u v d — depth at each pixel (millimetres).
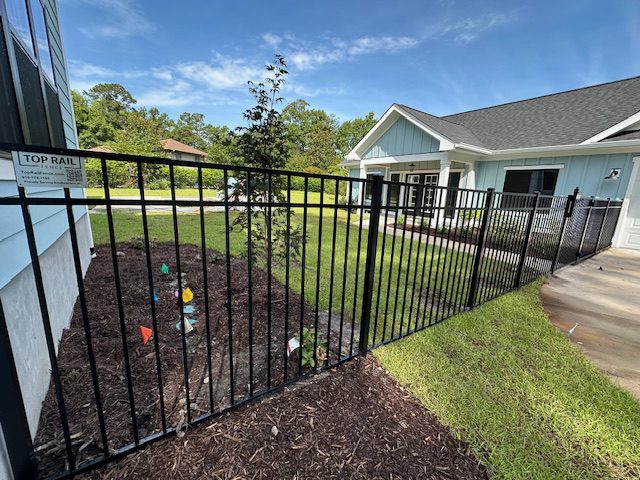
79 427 1461
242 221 3375
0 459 1051
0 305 1014
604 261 6156
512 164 8859
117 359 2006
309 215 12219
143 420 1523
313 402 1752
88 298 2967
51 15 3023
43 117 2496
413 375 2092
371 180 2064
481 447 1551
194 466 1308
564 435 1659
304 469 1343
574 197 4812
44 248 2033
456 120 12844
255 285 3564
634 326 3166
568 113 9219
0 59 1586
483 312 3293
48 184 952
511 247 3811
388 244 6949
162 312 2723
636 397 2033
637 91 8320
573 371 2256
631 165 6918
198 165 1298
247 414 1621
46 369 1771
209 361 1515
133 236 6328
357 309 3129
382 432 1585
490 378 2113
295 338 2273
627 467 1486
